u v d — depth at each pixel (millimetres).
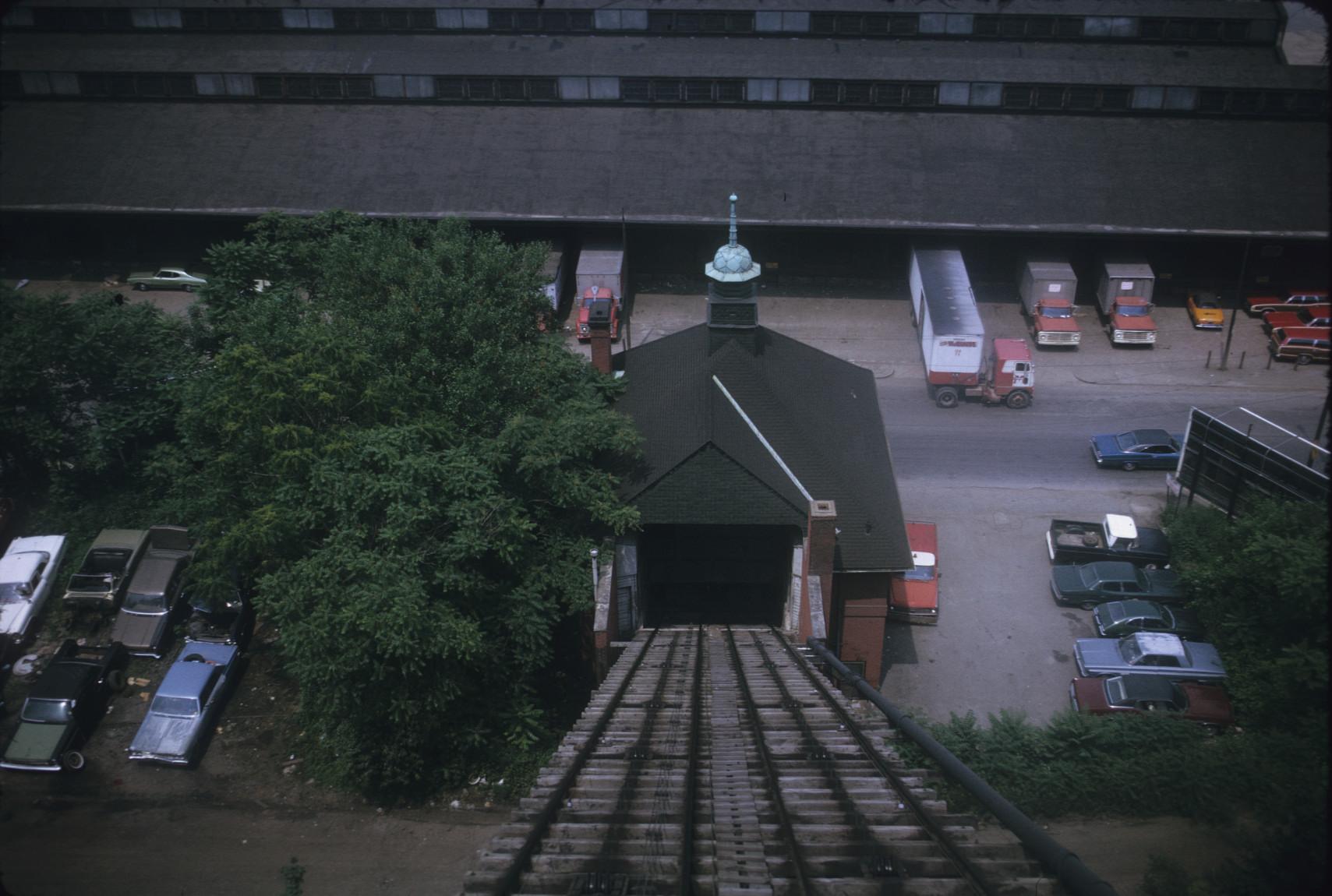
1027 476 48438
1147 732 31344
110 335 44000
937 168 59875
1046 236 57344
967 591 42219
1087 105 62000
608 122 63031
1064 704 36969
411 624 26688
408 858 30625
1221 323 58094
